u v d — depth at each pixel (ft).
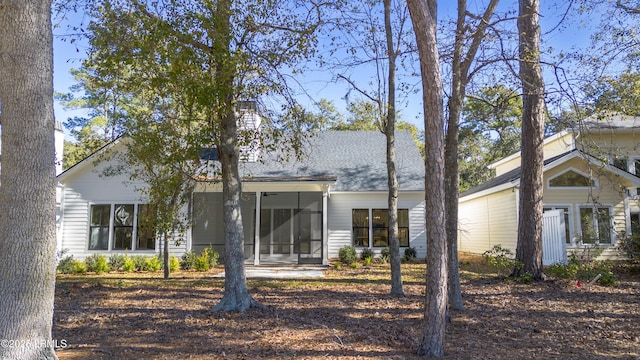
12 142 13.43
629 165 56.49
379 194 58.75
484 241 65.67
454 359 16.79
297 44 26.48
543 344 19.26
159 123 29.91
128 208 53.57
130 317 24.22
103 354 17.35
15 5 13.69
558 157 53.06
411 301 28.94
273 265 53.16
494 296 30.86
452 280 26.32
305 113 30.50
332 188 58.03
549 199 52.08
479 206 68.03
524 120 38.91
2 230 13.25
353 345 18.75
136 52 23.81
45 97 13.96
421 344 17.51
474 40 26.37
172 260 48.73
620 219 50.65
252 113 30.12
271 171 59.57
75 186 53.52
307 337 20.03
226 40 23.52
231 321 23.20
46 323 13.47
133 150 32.78
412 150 66.74
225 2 24.17
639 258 43.68
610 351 18.26
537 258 37.60
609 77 30.12
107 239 53.06
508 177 61.87
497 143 98.58
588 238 50.57
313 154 65.21
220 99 23.82
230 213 26.73
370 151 66.39
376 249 57.62
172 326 22.15
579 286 34.45
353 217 59.26
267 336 20.22
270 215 62.90
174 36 22.91
